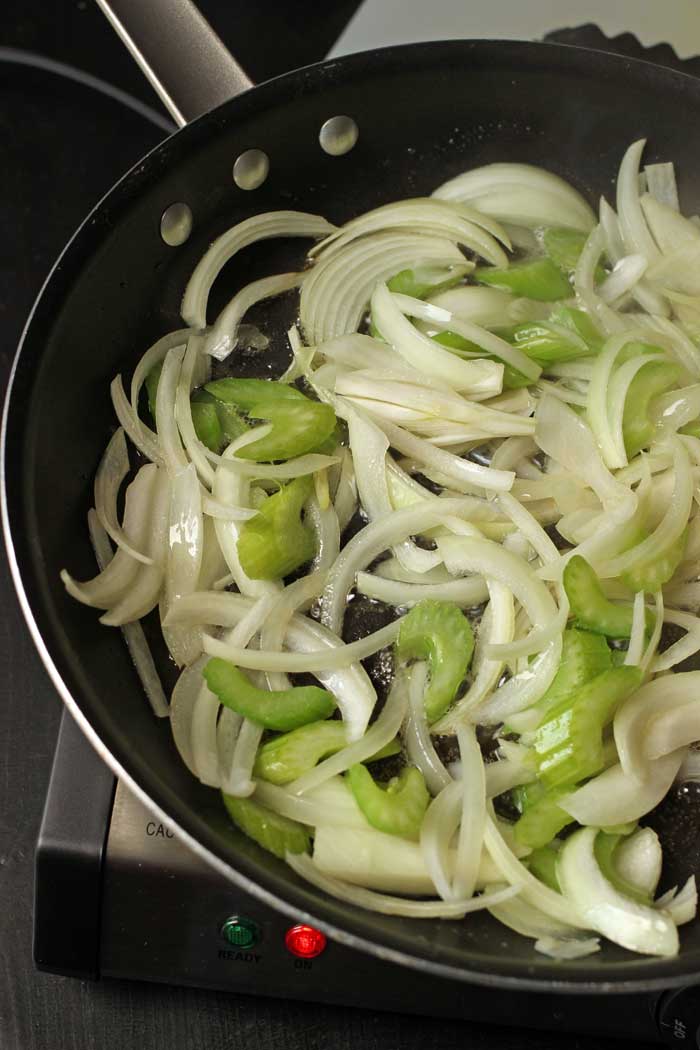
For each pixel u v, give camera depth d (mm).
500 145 654
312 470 584
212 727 553
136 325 615
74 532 580
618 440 589
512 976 484
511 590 569
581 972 490
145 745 548
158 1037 591
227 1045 592
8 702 644
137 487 586
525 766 545
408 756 553
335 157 644
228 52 616
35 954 568
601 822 535
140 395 613
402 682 563
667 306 634
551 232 649
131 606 570
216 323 625
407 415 595
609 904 521
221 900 545
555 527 594
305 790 540
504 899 524
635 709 549
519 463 603
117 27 616
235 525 580
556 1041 596
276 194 644
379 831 529
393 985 563
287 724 547
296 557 576
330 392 604
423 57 615
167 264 621
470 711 558
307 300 626
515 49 617
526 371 609
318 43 683
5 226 731
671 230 642
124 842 545
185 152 600
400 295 617
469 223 638
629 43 689
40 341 564
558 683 553
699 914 535
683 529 577
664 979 486
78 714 513
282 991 574
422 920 521
